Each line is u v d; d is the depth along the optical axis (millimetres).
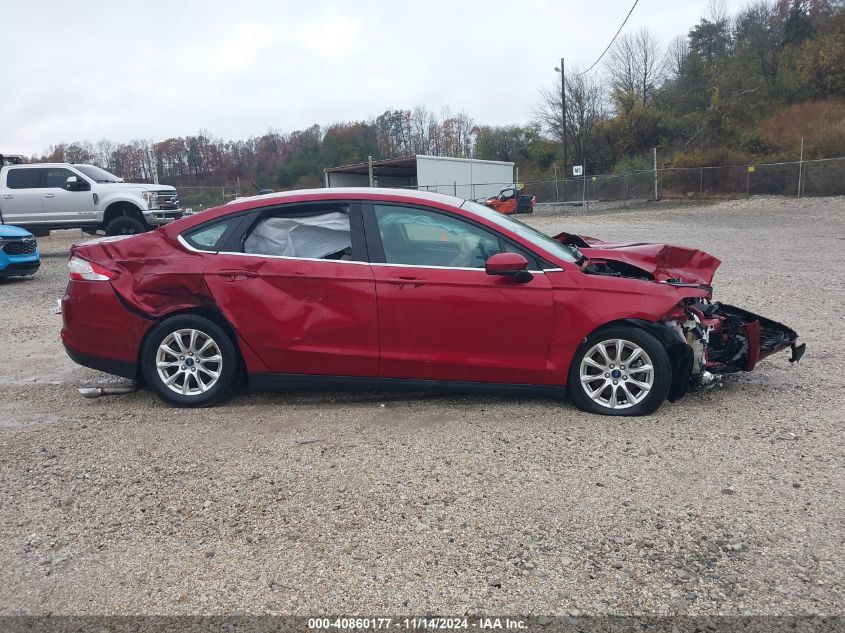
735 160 38156
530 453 4301
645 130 50625
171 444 4605
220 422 4984
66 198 16953
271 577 3102
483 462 4188
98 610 2916
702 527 3391
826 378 5773
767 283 10719
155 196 17188
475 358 4941
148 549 3355
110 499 3857
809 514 3490
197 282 5113
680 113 51438
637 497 3705
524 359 4922
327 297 5012
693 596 2879
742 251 15148
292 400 5445
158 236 5324
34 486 4047
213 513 3668
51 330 8664
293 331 5043
